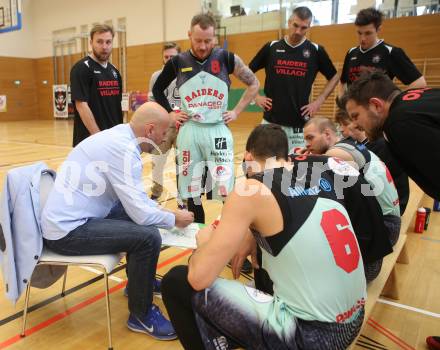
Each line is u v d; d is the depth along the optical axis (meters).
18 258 1.60
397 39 8.07
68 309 1.95
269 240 1.11
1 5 10.38
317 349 1.10
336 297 1.11
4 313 1.91
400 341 1.77
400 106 1.25
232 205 1.09
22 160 5.93
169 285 1.24
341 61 8.80
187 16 10.30
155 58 11.16
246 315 1.15
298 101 2.92
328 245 1.10
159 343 1.70
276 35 9.45
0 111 13.94
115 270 2.38
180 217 1.89
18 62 14.19
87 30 12.59
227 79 2.55
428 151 1.19
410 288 2.27
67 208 1.63
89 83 2.84
